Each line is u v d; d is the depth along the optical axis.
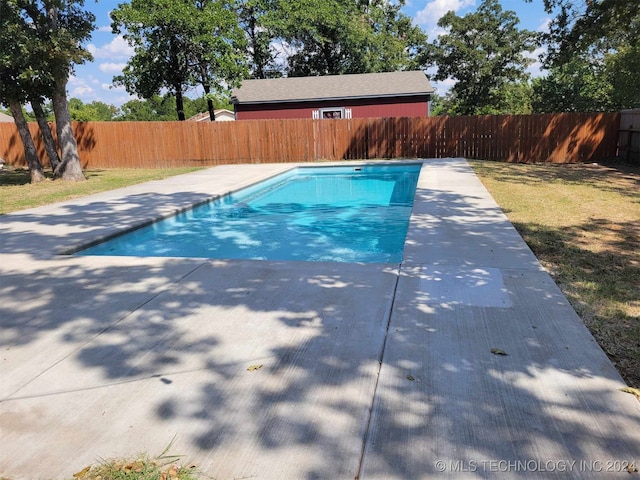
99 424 2.10
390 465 1.79
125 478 1.74
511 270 4.05
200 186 10.37
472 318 3.08
